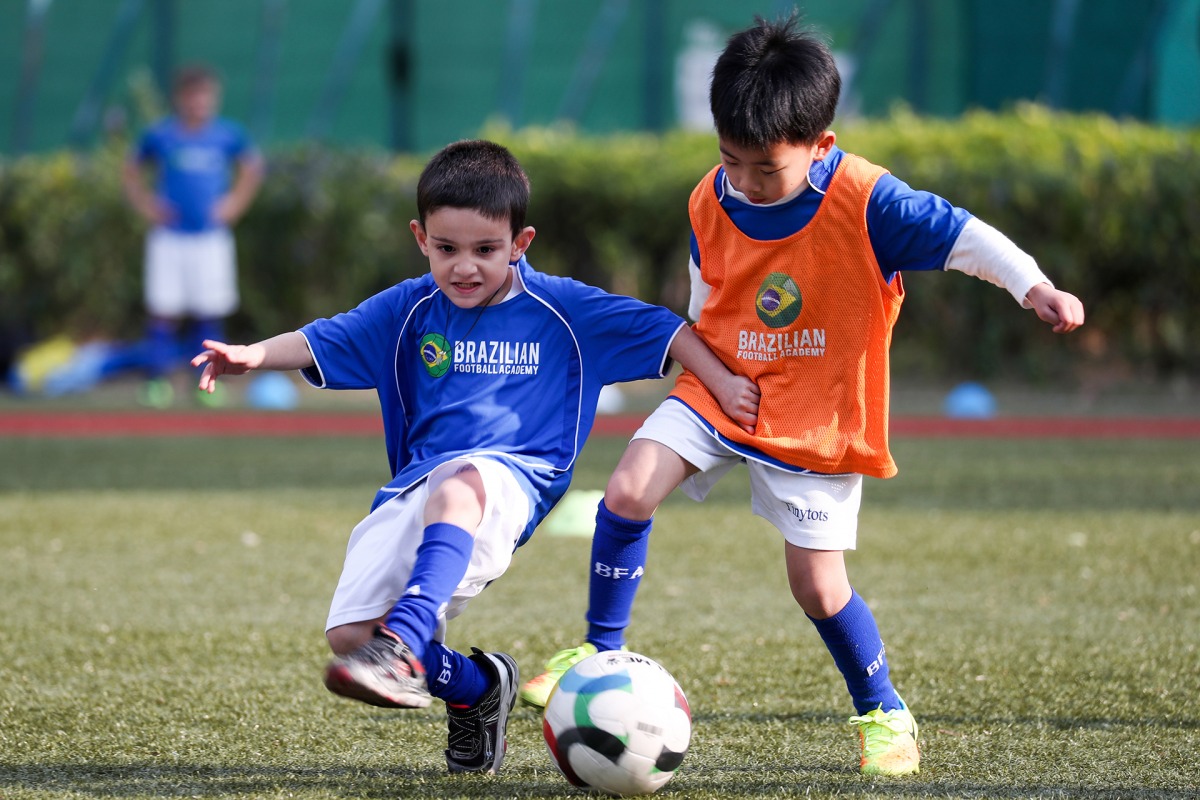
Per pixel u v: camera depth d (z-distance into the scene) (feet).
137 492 90.89
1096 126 150.00
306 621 57.31
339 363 40.04
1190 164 138.41
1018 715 44.47
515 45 213.46
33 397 148.97
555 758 36.32
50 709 44.73
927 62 202.90
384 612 37.09
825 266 39.42
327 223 156.87
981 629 56.03
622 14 210.38
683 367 41.14
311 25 217.77
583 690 36.01
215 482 95.30
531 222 155.84
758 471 40.24
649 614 59.16
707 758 40.09
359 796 36.19
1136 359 144.77
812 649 53.31
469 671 37.88
